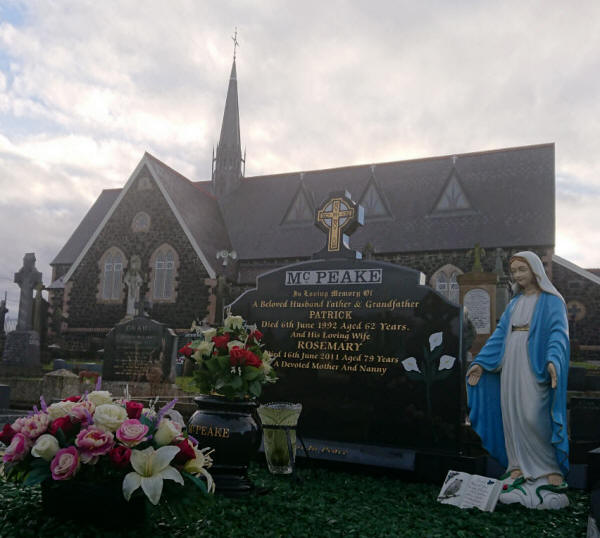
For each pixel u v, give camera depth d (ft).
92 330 112.27
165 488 13.52
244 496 18.03
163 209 111.45
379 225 110.83
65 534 12.91
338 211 26.86
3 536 12.76
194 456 13.98
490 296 60.85
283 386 26.16
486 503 17.76
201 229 115.55
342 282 25.79
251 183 136.87
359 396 24.47
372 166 124.26
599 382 47.42
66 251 140.77
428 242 103.40
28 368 60.39
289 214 121.60
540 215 99.71
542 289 19.47
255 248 117.80
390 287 24.66
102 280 113.80
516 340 19.42
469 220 104.53
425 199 112.16
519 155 111.65
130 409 14.30
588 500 19.84
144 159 115.03
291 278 27.02
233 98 146.82
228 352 19.53
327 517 16.08
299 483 20.84
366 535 14.64
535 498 18.19
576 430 28.53
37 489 17.51
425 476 22.29
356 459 23.22
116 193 152.35
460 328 22.91
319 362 25.58
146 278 110.32
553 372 17.90
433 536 14.76
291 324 26.55
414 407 23.30
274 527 14.93
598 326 89.86
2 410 36.29
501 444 20.30
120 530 13.62
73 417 14.01
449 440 22.44
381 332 24.45
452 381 22.70
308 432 25.25
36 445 13.50
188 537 13.67
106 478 13.53
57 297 124.06
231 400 18.94
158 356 56.65
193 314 105.50
